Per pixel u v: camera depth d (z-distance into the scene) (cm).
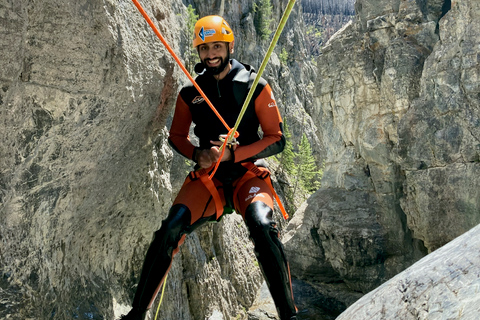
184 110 304
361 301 141
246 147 275
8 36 188
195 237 1430
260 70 162
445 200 848
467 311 100
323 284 1046
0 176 217
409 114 889
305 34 5466
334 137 1108
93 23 221
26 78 206
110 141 283
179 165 1481
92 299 319
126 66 249
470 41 810
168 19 362
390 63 931
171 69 337
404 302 121
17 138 216
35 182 240
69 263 304
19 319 237
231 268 1714
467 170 819
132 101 269
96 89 234
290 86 4672
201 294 1323
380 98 968
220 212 281
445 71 839
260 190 275
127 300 373
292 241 1078
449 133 836
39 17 199
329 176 1123
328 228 1012
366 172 1033
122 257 386
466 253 120
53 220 270
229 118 288
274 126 286
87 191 291
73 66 219
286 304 245
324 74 1093
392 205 968
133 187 364
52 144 236
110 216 347
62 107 225
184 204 268
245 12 4003
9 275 234
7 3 184
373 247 967
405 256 959
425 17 916
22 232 243
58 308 275
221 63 281
